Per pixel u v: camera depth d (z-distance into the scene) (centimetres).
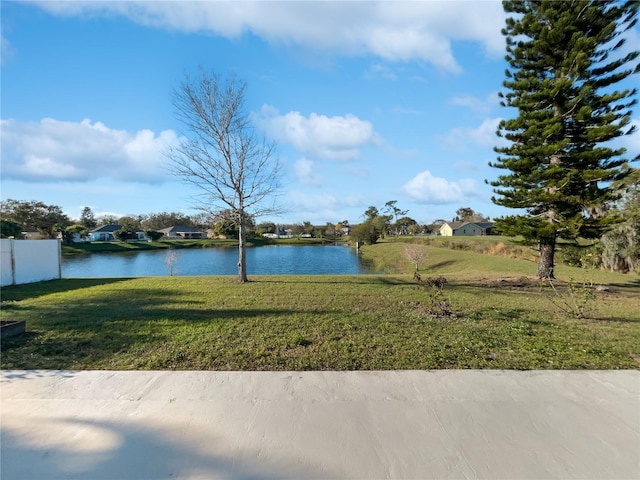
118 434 262
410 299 841
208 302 799
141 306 753
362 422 280
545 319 644
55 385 345
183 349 453
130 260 3516
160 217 8644
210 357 425
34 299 873
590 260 952
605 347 477
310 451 243
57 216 5878
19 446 248
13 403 308
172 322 596
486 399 320
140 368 393
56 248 1409
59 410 296
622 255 1501
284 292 956
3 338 498
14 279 1206
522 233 1195
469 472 224
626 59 1025
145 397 320
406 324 585
